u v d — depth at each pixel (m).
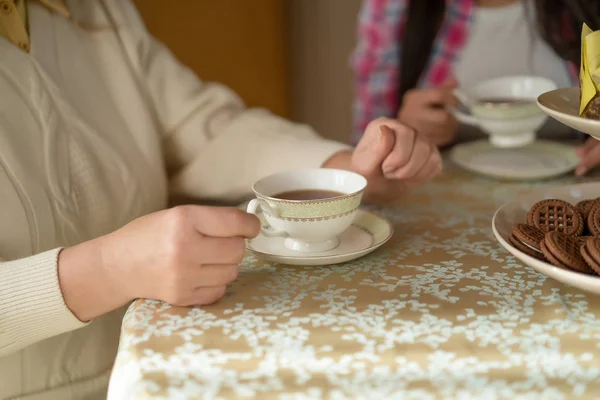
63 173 1.05
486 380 0.73
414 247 0.93
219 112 1.34
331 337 0.76
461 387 0.73
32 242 0.99
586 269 0.78
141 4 2.04
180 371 0.74
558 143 1.25
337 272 0.88
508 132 1.22
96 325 1.06
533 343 0.75
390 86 1.88
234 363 0.74
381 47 1.88
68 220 1.04
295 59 2.61
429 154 1.06
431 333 0.76
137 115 1.20
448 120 1.43
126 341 0.77
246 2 2.34
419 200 1.08
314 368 0.74
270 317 0.79
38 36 1.10
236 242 0.81
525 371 0.73
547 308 0.79
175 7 2.13
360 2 2.61
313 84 2.69
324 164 1.15
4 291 0.84
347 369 0.74
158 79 1.29
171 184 1.30
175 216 0.80
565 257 0.78
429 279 0.85
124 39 1.23
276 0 2.44
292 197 0.93
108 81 1.20
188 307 0.81
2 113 1.01
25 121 1.03
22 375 0.99
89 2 1.21
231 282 0.86
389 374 0.74
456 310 0.79
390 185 1.08
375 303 0.81
